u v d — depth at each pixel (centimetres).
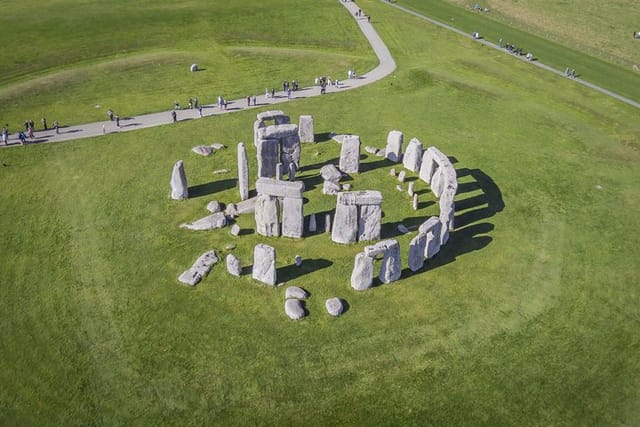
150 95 6606
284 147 4766
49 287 3603
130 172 4916
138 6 9725
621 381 3055
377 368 3092
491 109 6550
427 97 6794
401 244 4062
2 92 6338
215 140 5534
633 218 4534
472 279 3759
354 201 3859
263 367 3080
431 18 10125
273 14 9738
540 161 5391
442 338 3291
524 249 4088
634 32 9806
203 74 7275
